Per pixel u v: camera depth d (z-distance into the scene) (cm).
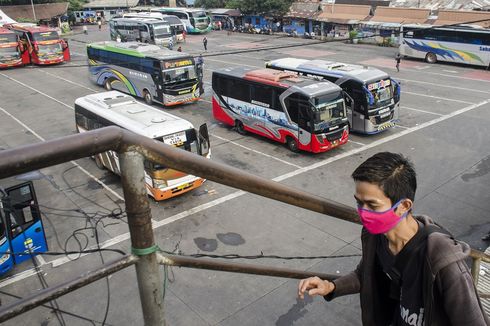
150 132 1251
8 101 2616
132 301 897
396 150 1675
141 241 135
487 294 408
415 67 3123
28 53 3647
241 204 1294
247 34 5297
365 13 4166
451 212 1230
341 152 1677
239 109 1881
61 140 110
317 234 1136
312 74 1911
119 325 837
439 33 3106
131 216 131
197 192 1372
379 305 198
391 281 189
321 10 4528
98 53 2738
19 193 959
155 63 2241
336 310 865
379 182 158
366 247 191
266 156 1666
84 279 129
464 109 2125
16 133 2052
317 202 197
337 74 1823
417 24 3412
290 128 1662
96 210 1280
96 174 1528
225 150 1738
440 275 154
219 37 5088
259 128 1812
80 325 835
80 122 1625
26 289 937
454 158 1587
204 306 884
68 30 5831
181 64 2269
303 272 231
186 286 942
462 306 150
